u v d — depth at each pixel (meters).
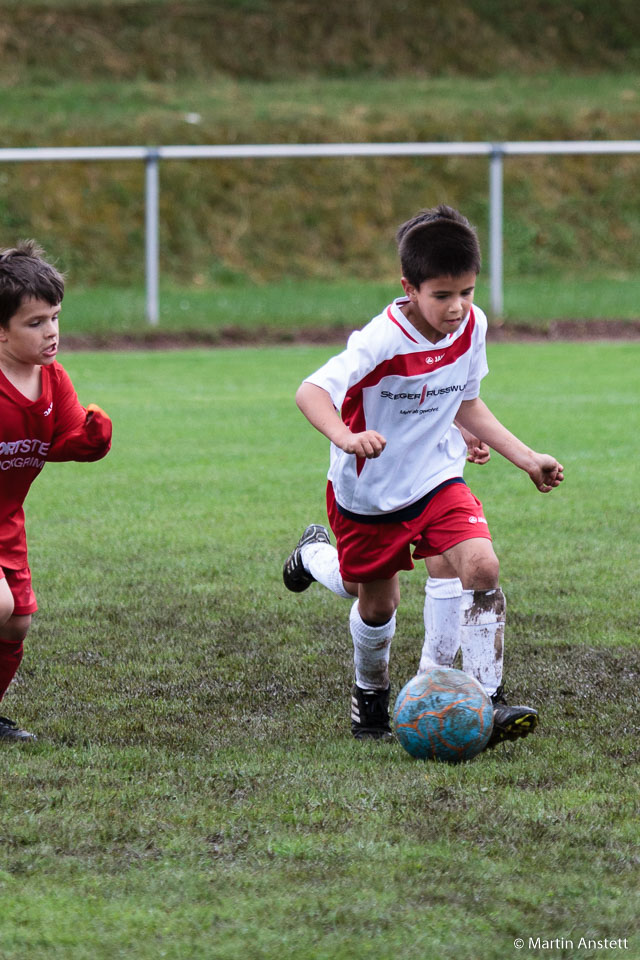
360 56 100.75
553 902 7.81
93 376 45.31
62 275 11.26
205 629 15.89
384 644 11.89
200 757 10.85
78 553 20.27
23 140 78.94
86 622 16.16
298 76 97.94
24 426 11.23
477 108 90.38
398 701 11.05
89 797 9.70
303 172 81.88
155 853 8.59
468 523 11.70
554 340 57.97
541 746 11.24
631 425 33.75
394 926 7.46
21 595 11.84
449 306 11.18
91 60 93.94
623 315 64.44
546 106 91.75
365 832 8.95
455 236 11.16
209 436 32.81
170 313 63.16
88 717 12.21
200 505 24.34
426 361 11.65
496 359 50.00
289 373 46.41
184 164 80.44
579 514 23.30
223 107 88.38
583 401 38.41
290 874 8.22
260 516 23.34
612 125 89.31
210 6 101.81
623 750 11.12
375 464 11.82
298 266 76.88
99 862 8.43
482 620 11.57
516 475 27.48
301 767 10.55
